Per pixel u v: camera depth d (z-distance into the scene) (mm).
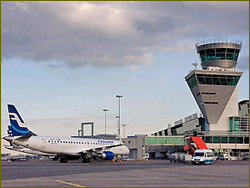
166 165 57500
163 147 121562
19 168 46375
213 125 107625
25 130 65812
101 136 118375
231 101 108688
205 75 105562
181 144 105188
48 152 67375
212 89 106625
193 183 26016
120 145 75062
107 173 36062
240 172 39281
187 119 124312
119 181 27078
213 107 107062
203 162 61156
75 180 27719
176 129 135875
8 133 71062
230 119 108312
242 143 108812
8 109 64562
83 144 70688
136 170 41781
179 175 34094
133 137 109188
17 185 23891
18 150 74562
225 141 108000
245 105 121812
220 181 27953
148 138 103500
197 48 111062
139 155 102625
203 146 81125
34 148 65875
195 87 108062
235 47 107375
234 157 106500
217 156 105688
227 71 105875
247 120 109688
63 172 37500
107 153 67375
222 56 107438
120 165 57062
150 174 35125
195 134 102750
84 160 71438
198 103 109875
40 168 46281
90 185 23953
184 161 69562
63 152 68500
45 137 67062
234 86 107312
